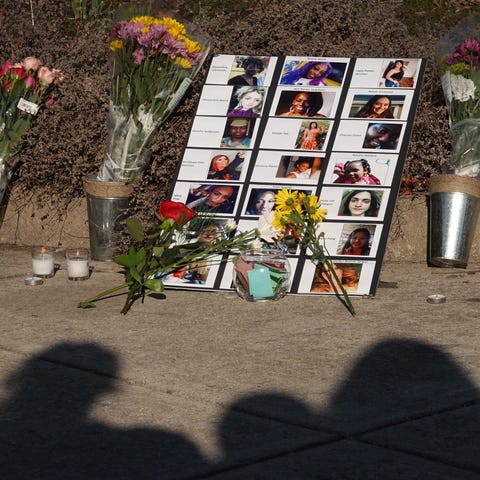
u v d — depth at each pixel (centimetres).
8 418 403
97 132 730
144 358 477
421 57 730
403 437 379
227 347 493
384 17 778
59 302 587
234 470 351
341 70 664
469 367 458
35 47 838
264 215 600
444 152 695
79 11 956
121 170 691
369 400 418
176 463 357
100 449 371
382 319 541
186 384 439
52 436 384
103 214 688
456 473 347
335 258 597
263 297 577
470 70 657
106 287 625
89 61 787
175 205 578
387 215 607
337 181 624
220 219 623
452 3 1005
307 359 473
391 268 670
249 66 680
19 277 658
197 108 670
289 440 377
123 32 669
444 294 595
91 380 448
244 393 427
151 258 583
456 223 649
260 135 651
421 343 496
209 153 651
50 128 744
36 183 758
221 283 603
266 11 782
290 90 663
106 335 516
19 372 461
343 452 366
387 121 638
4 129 740
